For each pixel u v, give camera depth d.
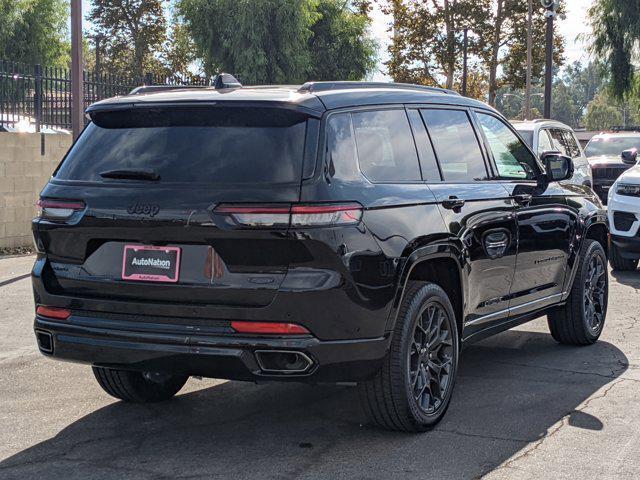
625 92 38.41
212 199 4.37
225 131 4.57
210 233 4.35
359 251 4.47
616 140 20.30
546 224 6.59
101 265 4.66
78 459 4.68
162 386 5.76
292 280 4.31
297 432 5.13
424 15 43.78
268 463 4.61
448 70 44.84
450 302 5.37
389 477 4.39
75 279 4.70
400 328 4.81
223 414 5.52
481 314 5.79
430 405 5.15
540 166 6.85
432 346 5.13
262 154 4.45
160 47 61.47
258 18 38.00
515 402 5.72
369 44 42.72
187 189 4.43
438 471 4.48
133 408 5.65
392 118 5.18
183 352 4.40
